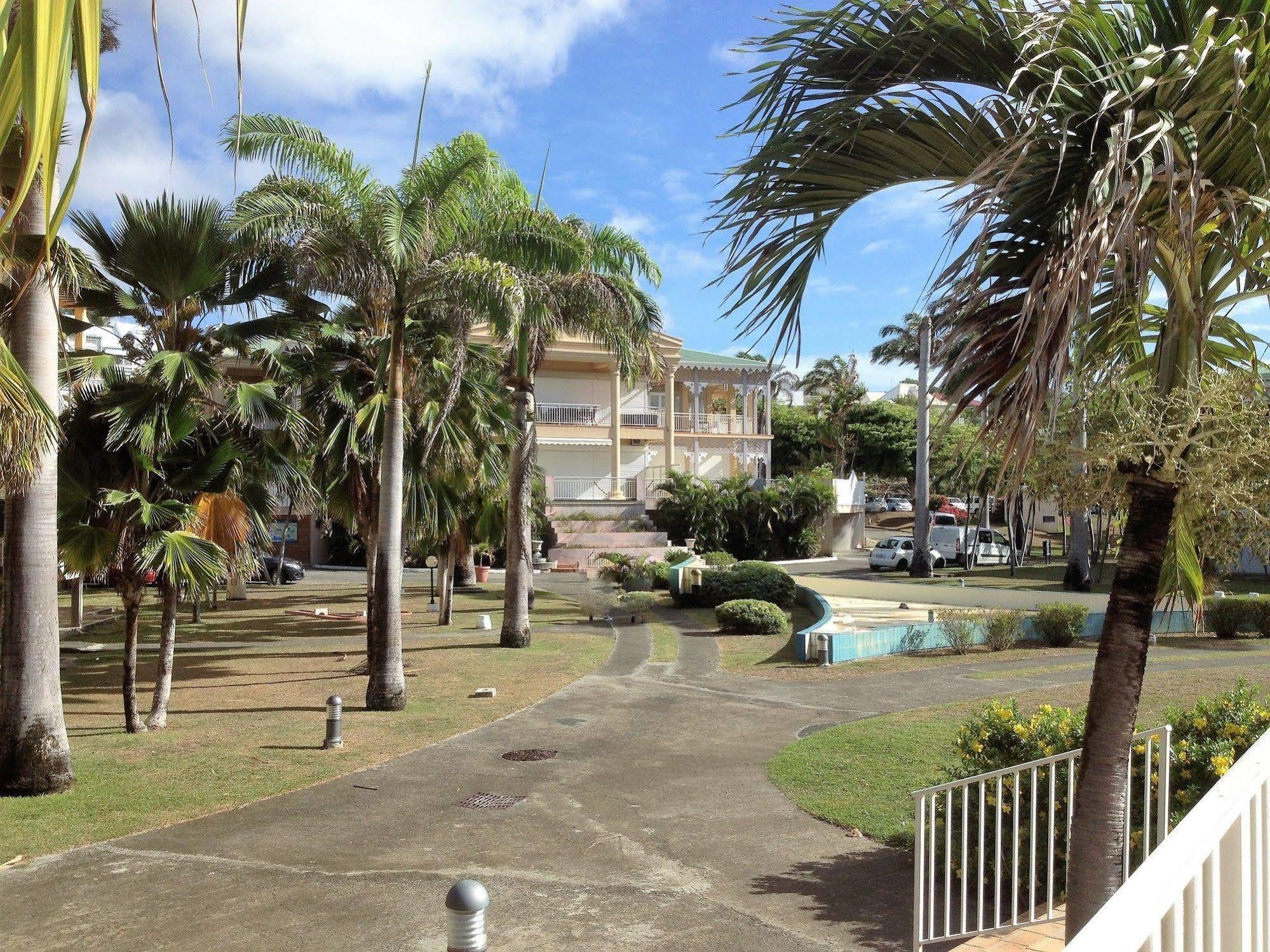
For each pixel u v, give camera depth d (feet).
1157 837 18.37
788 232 14.29
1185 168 11.19
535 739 38.24
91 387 38.83
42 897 21.74
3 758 29.86
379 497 48.67
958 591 88.58
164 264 38.99
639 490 153.28
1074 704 42.65
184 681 52.47
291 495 46.70
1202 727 20.71
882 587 96.58
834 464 218.18
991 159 9.86
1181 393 13.02
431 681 52.01
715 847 25.03
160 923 20.30
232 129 43.04
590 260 62.49
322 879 22.84
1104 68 11.18
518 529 65.10
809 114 13.34
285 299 45.73
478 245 48.24
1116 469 13.89
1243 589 91.15
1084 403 14.35
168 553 36.58
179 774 32.68
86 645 65.10
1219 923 5.50
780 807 28.58
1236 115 11.49
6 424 19.90
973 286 10.43
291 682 52.16
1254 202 11.62
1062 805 20.20
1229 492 12.70
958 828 22.35
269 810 28.63
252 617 84.99
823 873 22.85
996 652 60.95
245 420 39.88
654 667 56.54
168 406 37.24
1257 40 11.34
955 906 20.47
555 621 80.28
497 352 67.77
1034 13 11.67
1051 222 10.92
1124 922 4.40
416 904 21.24
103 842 25.61
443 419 47.03
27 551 30.09
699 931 19.56
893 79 12.94
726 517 142.41
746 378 170.40
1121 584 13.94
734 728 40.11
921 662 57.21
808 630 58.54
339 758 34.96
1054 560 146.61
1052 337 10.55
